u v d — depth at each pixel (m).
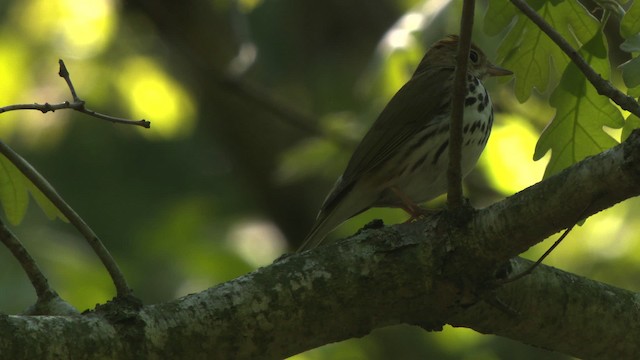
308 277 6.35
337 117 14.24
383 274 6.38
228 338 6.19
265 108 14.28
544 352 14.02
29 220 14.29
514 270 6.76
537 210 6.09
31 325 5.78
